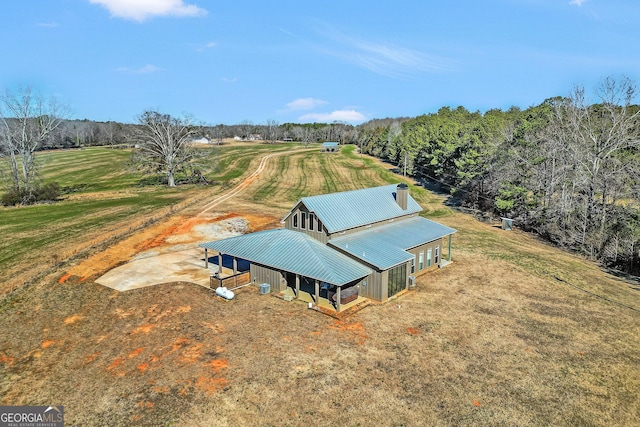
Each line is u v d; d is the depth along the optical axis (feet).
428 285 99.09
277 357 65.46
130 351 67.62
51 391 58.03
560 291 97.91
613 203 134.72
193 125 256.52
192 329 74.28
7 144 197.06
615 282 106.93
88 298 87.61
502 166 171.22
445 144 222.28
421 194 237.45
